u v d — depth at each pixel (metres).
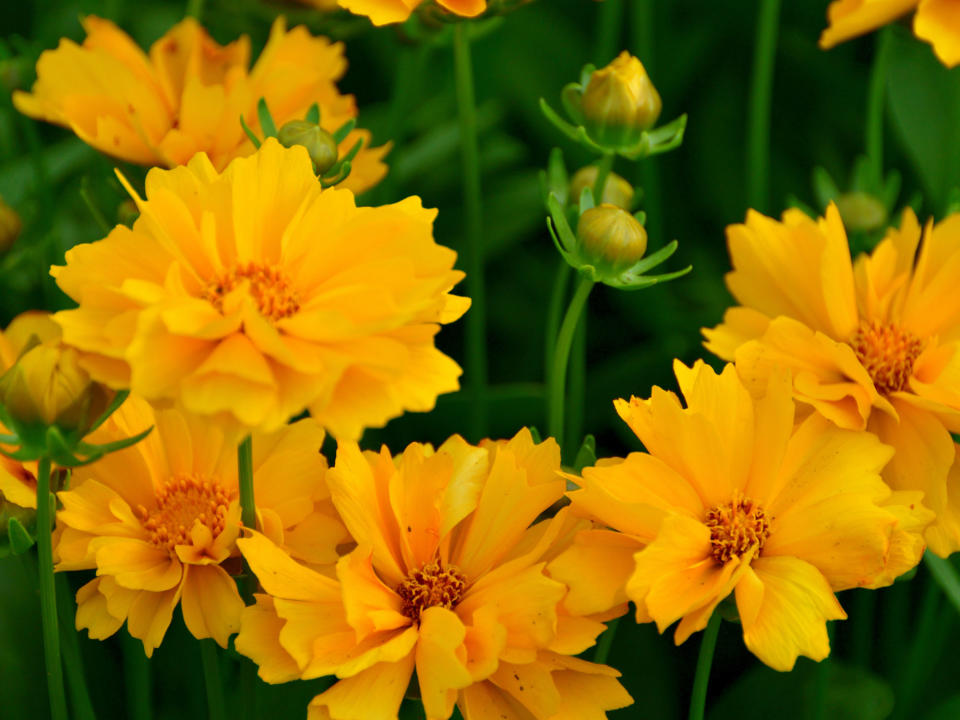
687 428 0.49
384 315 0.46
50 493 0.50
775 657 0.48
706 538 0.49
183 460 0.51
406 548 0.49
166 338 0.46
